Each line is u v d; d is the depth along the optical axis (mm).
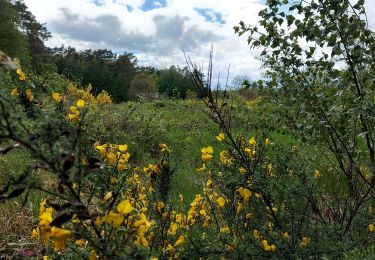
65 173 1227
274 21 3062
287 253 2127
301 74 3121
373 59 2891
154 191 2504
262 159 2561
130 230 1331
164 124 9344
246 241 2148
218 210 2873
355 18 2965
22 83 3400
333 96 3020
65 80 8039
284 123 3357
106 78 53812
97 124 3164
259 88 3299
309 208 3092
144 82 58031
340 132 3008
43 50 57438
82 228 1452
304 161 2854
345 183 4074
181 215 2912
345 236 2455
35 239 2795
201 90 2402
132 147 6512
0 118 1159
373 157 3002
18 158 4051
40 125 1200
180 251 1961
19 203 3389
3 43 38312
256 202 2439
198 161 6348
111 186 1716
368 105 2729
